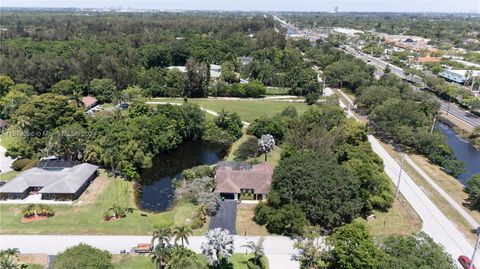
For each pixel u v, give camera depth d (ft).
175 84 518.78
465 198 264.31
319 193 216.13
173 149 356.59
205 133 380.78
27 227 214.69
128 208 239.30
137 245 200.95
